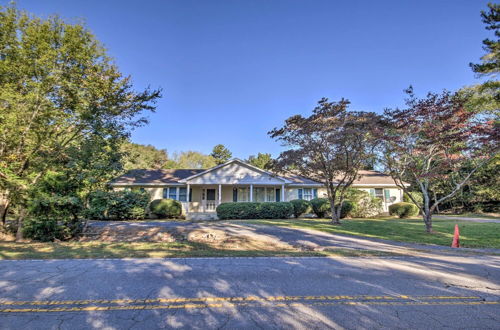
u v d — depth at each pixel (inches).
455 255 323.6
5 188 440.5
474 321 146.3
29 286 198.5
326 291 191.6
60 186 442.9
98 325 138.3
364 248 364.5
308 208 850.8
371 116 537.6
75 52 449.4
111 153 458.6
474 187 968.3
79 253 317.4
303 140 603.8
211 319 145.9
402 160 532.4
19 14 429.4
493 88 717.9
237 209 774.5
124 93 486.6
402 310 160.1
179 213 807.1
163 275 229.3
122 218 734.5
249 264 271.4
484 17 643.5
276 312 155.3
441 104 449.1
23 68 418.9
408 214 861.2
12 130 417.4
